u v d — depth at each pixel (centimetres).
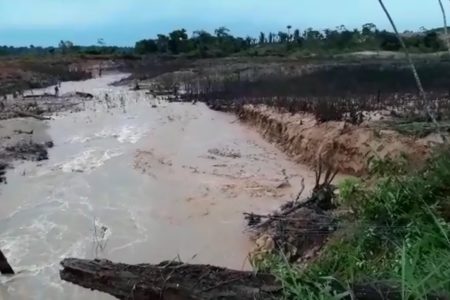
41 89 4509
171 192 1550
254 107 2748
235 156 2027
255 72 4328
